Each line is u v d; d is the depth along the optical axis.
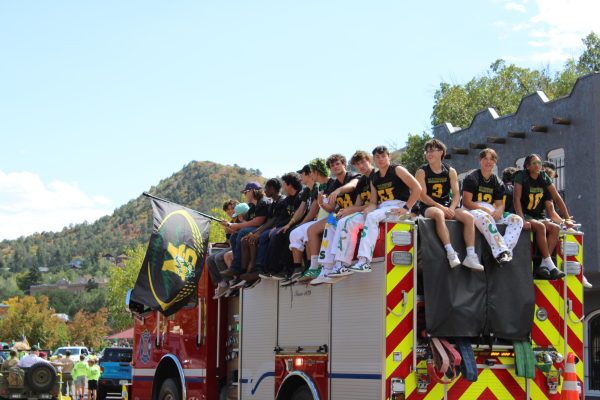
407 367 8.83
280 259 10.79
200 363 12.55
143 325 14.37
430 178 9.58
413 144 34.34
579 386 9.55
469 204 9.68
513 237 9.30
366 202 9.93
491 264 9.19
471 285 9.07
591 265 21.39
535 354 9.38
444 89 40.50
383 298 8.85
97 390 29.75
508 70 41.12
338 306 9.66
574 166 22.14
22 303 87.56
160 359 13.69
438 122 39.28
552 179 11.18
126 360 29.92
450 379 8.82
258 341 11.29
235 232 12.00
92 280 198.62
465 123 38.72
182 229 12.35
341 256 9.28
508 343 9.25
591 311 22.11
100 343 89.69
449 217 9.20
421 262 9.04
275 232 10.92
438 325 8.86
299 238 10.38
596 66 40.09
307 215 10.75
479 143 25.58
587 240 21.58
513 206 10.26
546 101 23.22
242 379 11.59
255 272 11.14
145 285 12.12
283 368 10.66
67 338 87.62
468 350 8.95
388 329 8.80
